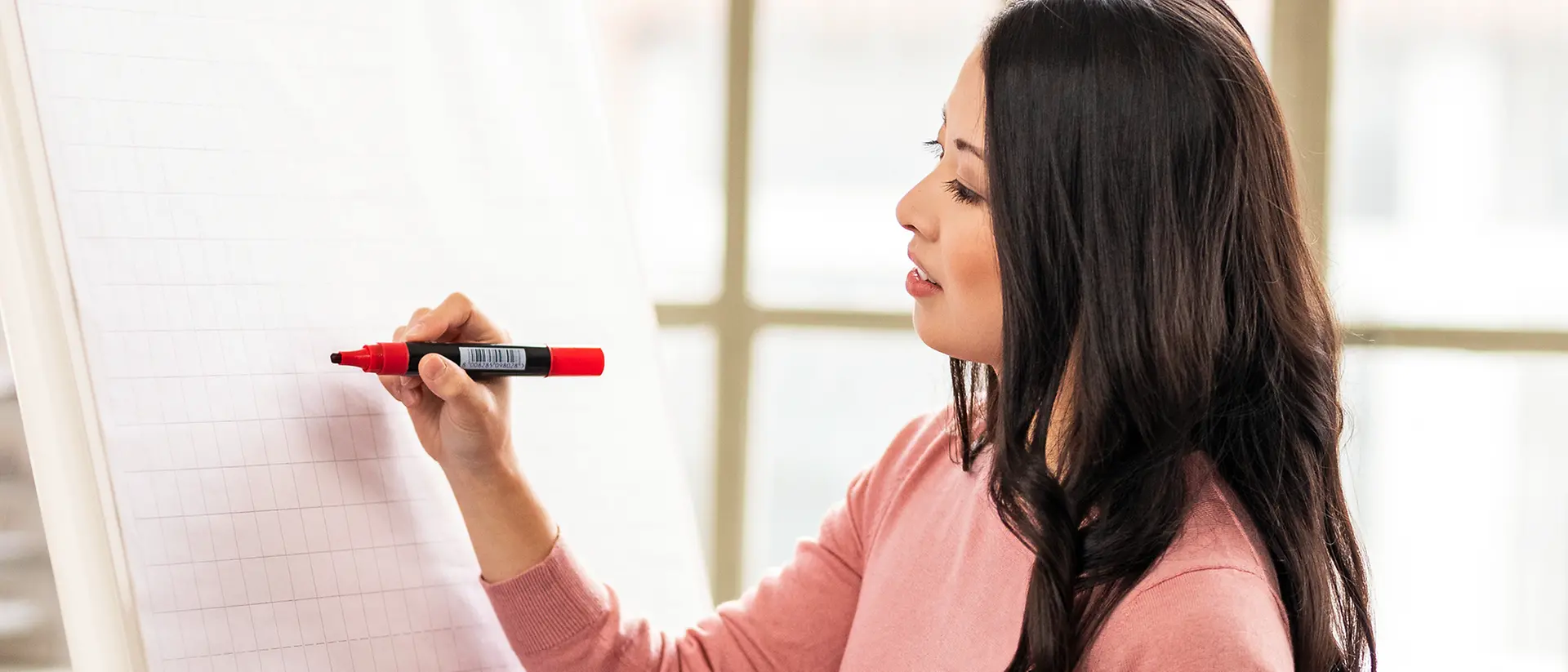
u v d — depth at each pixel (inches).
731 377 58.6
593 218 34.3
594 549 32.8
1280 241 25.3
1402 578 61.7
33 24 24.3
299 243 27.8
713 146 58.6
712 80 58.2
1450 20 58.7
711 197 58.8
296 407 26.9
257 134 27.6
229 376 26.0
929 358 60.0
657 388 35.2
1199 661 21.1
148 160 25.6
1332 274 58.9
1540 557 61.6
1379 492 61.1
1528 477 60.9
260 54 28.1
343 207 28.9
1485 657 62.2
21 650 31.4
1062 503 24.3
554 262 33.1
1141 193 23.5
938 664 27.3
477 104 32.2
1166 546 23.0
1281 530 24.4
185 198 26.1
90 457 23.6
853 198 59.5
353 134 29.5
